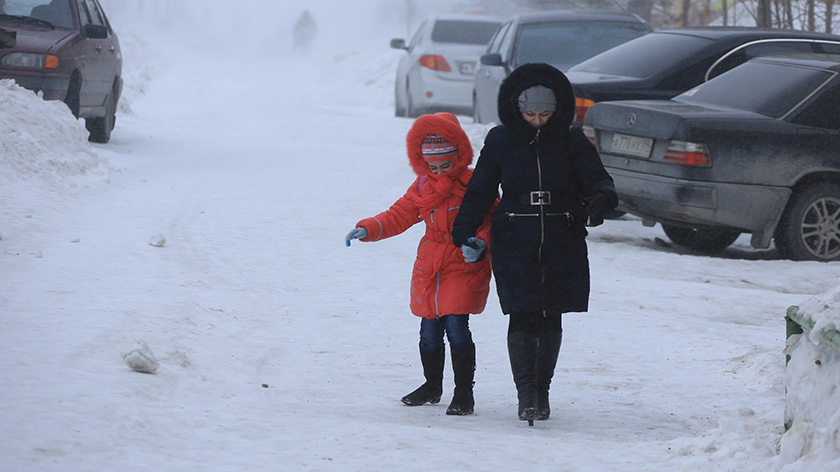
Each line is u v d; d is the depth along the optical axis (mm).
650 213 33281
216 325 21500
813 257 33312
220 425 14211
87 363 16656
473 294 16422
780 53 39938
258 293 25125
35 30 46531
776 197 32344
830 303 12719
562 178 16172
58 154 39312
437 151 16281
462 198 16500
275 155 53719
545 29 55531
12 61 43531
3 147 36281
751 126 32062
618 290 27672
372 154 56219
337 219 36094
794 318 13469
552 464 12852
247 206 37594
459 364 16516
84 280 23703
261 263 28594
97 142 53250
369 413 16094
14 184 34688
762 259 35438
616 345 22141
